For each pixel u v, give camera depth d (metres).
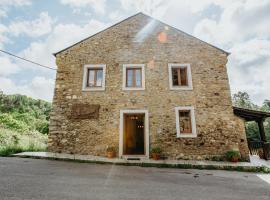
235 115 10.52
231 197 4.60
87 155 9.59
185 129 10.21
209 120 10.07
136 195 4.46
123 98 10.44
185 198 4.42
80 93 10.55
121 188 4.92
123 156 9.62
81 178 5.66
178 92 10.48
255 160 10.16
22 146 10.66
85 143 9.84
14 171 5.93
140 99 10.40
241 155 9.80
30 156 8.58
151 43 11.34
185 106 10.27
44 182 5.03
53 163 7.65
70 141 9.88
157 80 10.69
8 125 20.98
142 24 11.71
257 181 6.21
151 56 11.10
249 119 11.59
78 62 11.05
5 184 4.64
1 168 6.19
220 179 6.38
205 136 9.84
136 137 11.94
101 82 10.89
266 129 24.36
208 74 10.77
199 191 4.98
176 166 8.28
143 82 10.66
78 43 11.41
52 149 9.80
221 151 9.65
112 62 11.02
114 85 10.65
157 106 10.29
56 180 5.28
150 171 7.26
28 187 4.55
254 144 12.36
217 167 8.25
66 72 10.90
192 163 8.71
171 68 10.98
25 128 21.58
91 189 4.71
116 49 11.25
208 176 6.78
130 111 10.23
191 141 9.78
